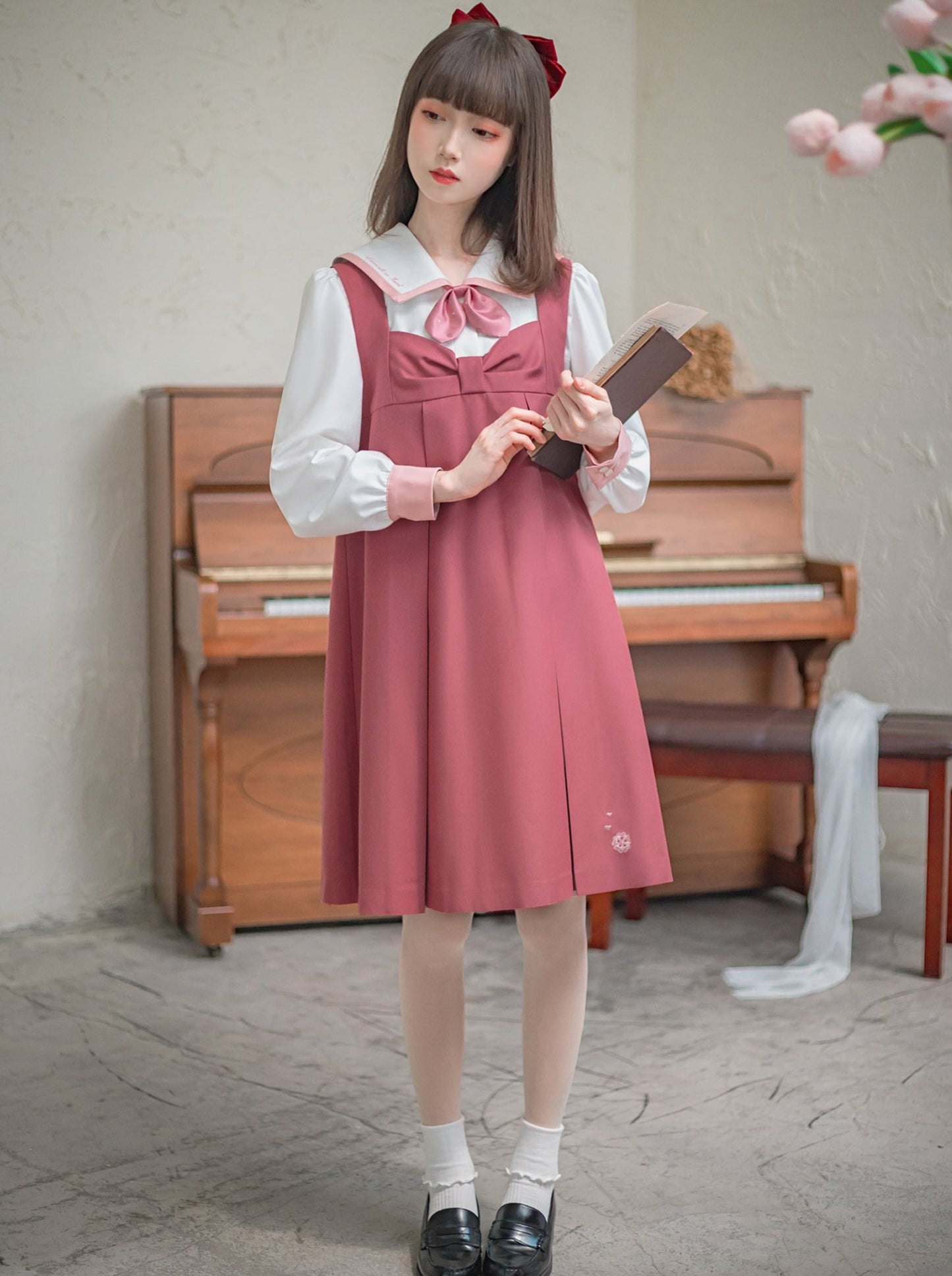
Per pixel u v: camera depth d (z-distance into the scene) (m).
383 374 1.75
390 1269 1.85
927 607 3.85
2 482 3.50
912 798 3.93
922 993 2.97
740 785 3.73
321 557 3.35
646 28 4.23
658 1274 1.83
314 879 3.46
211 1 3.61
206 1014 2.87
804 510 4.11
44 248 3.50
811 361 4.04
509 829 1.70
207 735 3.20
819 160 3.93
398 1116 2.36
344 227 3.82
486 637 1.71
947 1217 1.99
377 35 3.80
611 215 4.32
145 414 3.62
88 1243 1.92
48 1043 2.71
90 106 3.51
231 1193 2.08
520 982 3.06
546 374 1.78
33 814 3.57
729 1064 2.58
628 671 1.80
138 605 3.66
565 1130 2.29
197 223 3.66
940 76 1.20
